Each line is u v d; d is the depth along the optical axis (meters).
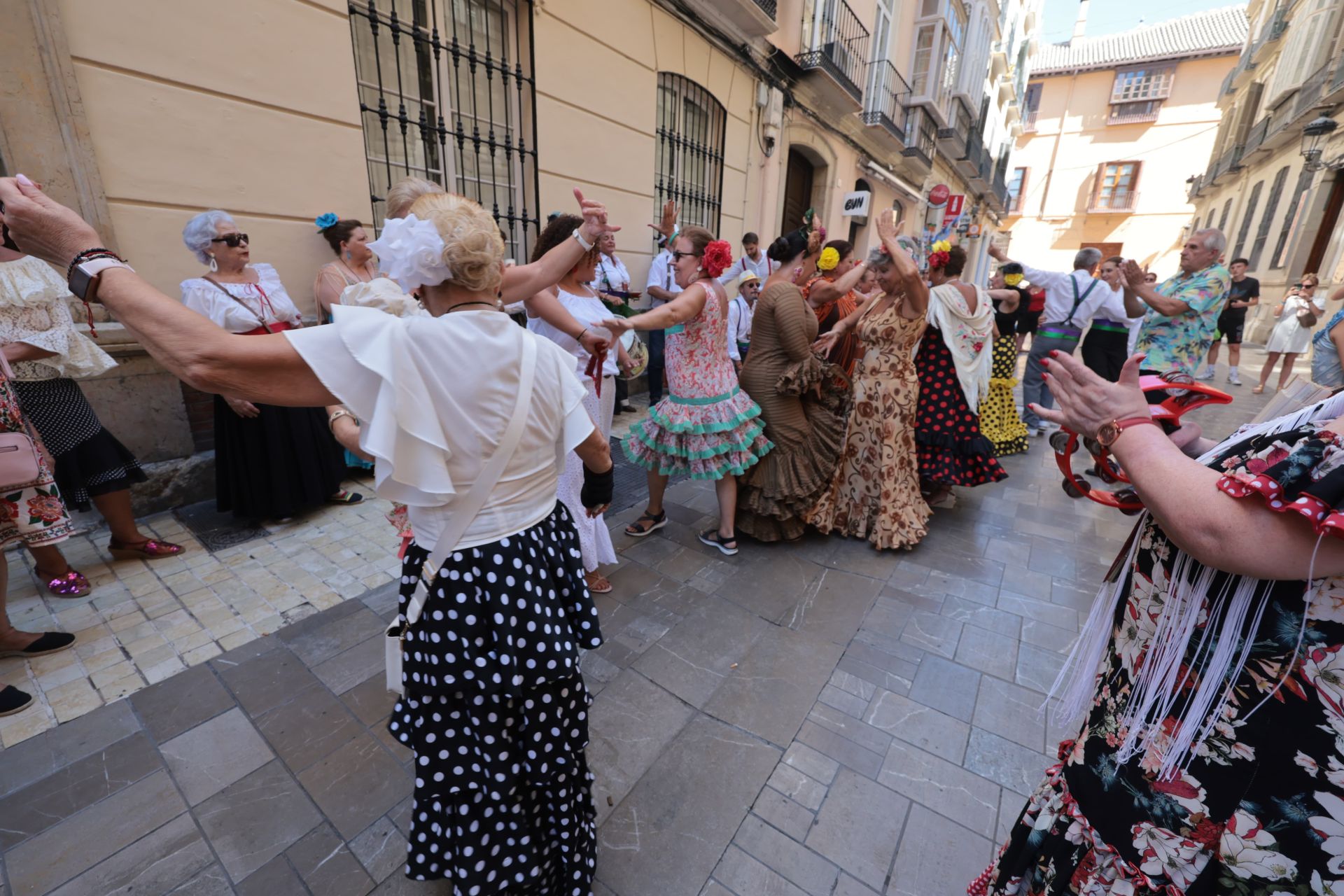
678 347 2.80
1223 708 0.77
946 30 11.16
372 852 1.48
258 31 3.09
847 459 3.27
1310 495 0.61
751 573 2.90
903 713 2.00
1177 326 3.95
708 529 3.37
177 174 2.95
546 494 1.14
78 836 1.50
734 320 5.29
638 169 5.64
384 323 0.92
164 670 2.09
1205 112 25.41
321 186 3.48
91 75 2.65
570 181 5.00
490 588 1.03
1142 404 0.85
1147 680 0.85
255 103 3.14
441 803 1.18
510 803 1.15
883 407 3.09
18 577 2.64
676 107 6.14
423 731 1.12
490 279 0.99
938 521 3.61
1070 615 2.61
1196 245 3.82
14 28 2.44
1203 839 0.79
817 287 3.66
